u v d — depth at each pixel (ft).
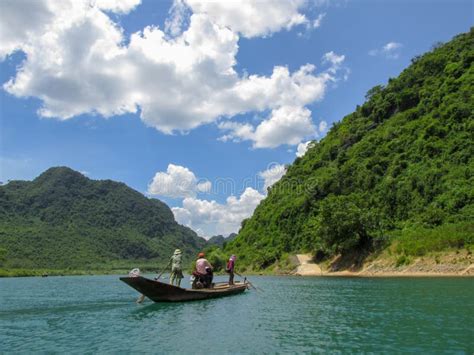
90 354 33.17
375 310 56.85
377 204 226.17
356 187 265.34
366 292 85.81
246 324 47.01
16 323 49.19
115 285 156.87
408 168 236.22
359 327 44.06
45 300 80.12
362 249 193.47
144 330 43.60
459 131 231.91
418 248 157.07
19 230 644.27
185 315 54.70
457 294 73.87
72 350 34.68
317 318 51.19
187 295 70.13
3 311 61.31
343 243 195.62
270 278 184.24
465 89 261.03
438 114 260.62
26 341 38.50
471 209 171.53
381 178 254.68
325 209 203.82
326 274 199.93
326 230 201.05
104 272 506.07
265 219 347.77
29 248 587.27
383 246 181.98
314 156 407.03
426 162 227.20
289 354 32.58
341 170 285.02
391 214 211.20
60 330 44.04
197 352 33.60
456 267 136.87
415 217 194.59
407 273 151.43
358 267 185.57
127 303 69.92
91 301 75.51
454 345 34.76
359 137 349.41
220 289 79.05
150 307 63.46
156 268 612.29
